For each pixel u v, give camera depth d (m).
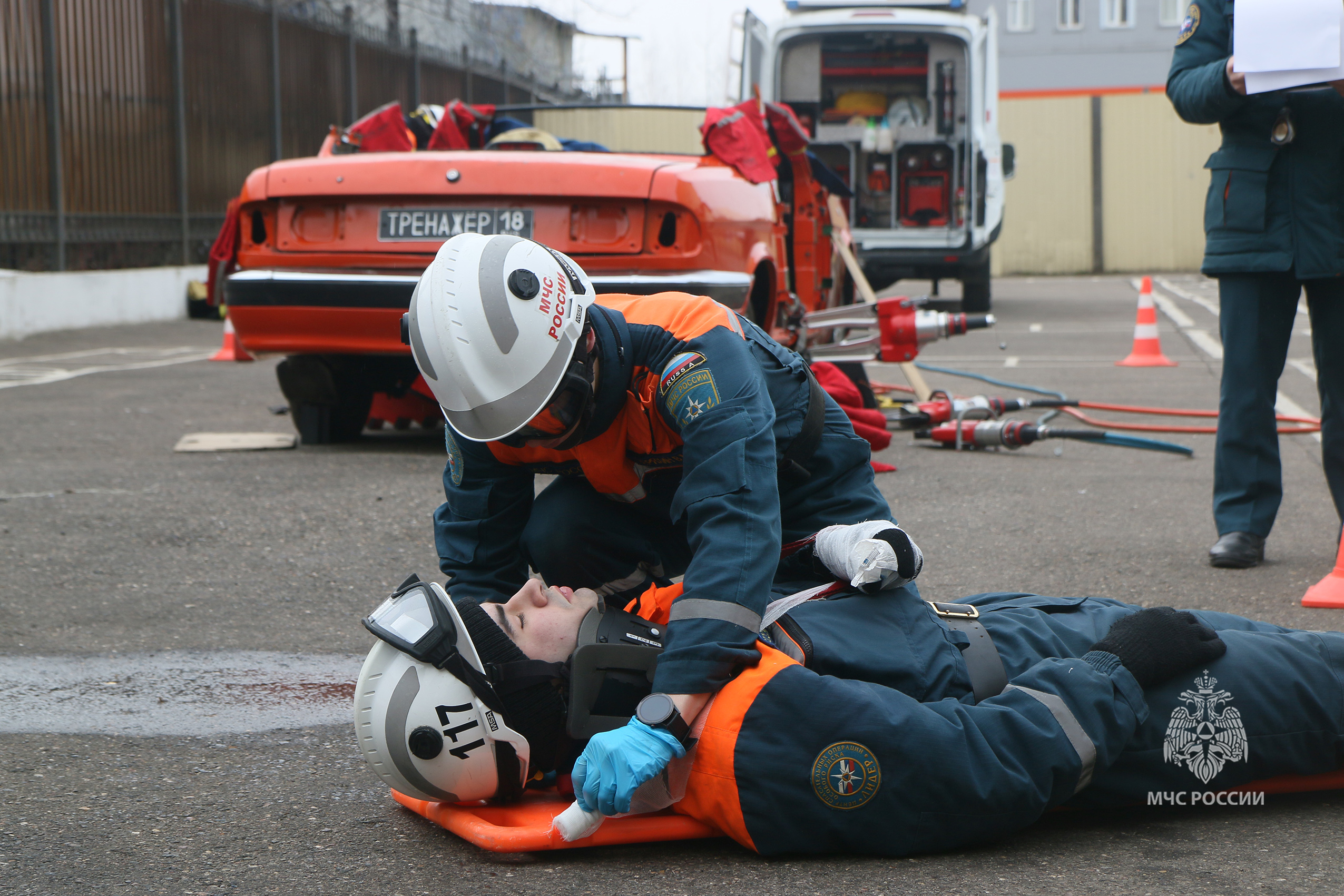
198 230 16.06
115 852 2.07
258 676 3.01
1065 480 5.51
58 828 2.16
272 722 2.72
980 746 1.98
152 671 3.04
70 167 13.83
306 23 17.94
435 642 1.98
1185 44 3.97
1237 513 4.01
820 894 1.89
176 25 15.34
